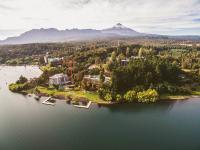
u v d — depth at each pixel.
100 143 106.94
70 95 174.25
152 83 177.25
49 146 104.94
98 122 129.88
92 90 179.62
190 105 154.25
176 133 115.50
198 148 101.38
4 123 131.00
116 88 168.38
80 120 133.12
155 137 111.75
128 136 113.00
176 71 198.38
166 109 147.50
